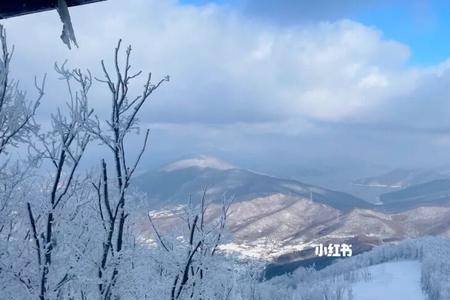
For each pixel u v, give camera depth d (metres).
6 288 4.40
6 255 4.46
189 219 6.08
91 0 2.85
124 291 4.88
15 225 4.70
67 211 4.78
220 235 6.14
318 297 55.53
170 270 5.80
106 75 4.52
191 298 5.79
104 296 4.66
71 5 2.88
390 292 70.12
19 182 4.52
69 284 4.71
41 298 4.27
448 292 64.00
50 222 4.46
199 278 6.00
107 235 4.71
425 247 87.12
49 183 4.79
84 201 4.90
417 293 69.38
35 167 4.45
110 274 4.69
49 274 4.49
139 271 5.25
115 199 4.97
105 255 4.65
